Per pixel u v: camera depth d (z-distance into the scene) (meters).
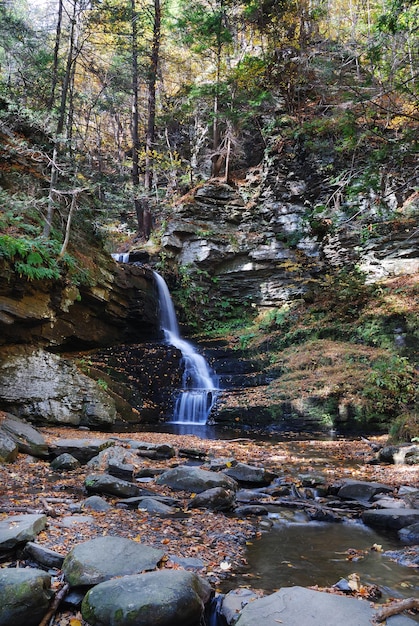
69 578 3.33
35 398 10.41
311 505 5.92
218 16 21.34
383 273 17.70
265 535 4.91
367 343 15.40
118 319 16.08
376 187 7.79
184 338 19.19
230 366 16.42
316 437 12.33
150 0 27.30
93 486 5.78
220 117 21.05
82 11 18.94
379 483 6.77
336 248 19.09
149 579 3.11
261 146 22.92
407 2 8.69
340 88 8.54
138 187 18.91
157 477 6.60
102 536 4.10
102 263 15.50
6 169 13.50
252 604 3.07
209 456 8.59
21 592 2.97
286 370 15.28
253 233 20.77
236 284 20.58
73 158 15.10
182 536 4.55
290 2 20.89
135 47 23.22
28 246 11.11
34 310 11.66
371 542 4.79
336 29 22.30
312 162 19.84
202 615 3.14
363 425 12.76
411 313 15.02
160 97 28.66
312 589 3.53
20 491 5.69
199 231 20.59
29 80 18.50
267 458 8.93
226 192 21.77
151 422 13.58
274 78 21.27
